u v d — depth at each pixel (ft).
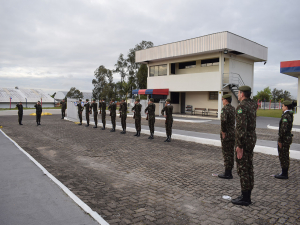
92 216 9.88
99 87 153.99
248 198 11.76
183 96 81.41
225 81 65.26
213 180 15.85
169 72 77.56
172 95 79.46
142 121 59.11
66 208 10.63
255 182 15.42
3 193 12.29
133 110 35.86
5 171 16.21
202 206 11.72
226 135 15.94
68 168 18.85
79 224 9.18
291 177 16.55
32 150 25.89
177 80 73.72
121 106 38.45
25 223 9.14
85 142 30.71
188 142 30.48
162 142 30.55
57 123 56.44
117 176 16.78
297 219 10.34
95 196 12.91
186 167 19.08
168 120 30.42
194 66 75.56
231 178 16.28
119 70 141.28
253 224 9.88
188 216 10.61
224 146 16.17
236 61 67.51
